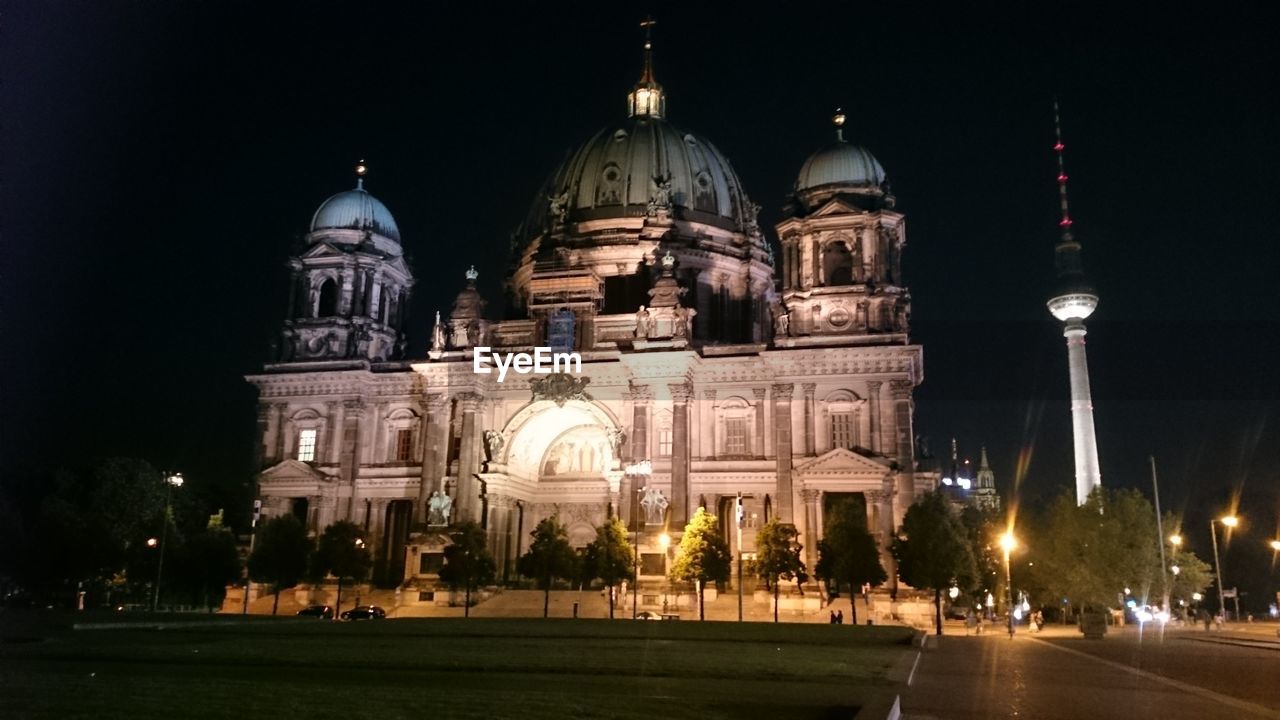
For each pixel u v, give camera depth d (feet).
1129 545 324.80
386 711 62.13
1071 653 153.89
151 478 351.87
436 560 305.73
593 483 344.08
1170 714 77.97
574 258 371.56
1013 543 357.00
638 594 289.94
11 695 66.08
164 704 62.54
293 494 330.34
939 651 153.28
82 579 305.12
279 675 92.58
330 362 338.95
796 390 301.02
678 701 74.74
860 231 307.58
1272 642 191.93
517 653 121.60
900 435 288.71
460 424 323.78
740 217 403.34
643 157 391.24
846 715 69.77
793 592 281.33
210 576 297.74
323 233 359.66
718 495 302.86
